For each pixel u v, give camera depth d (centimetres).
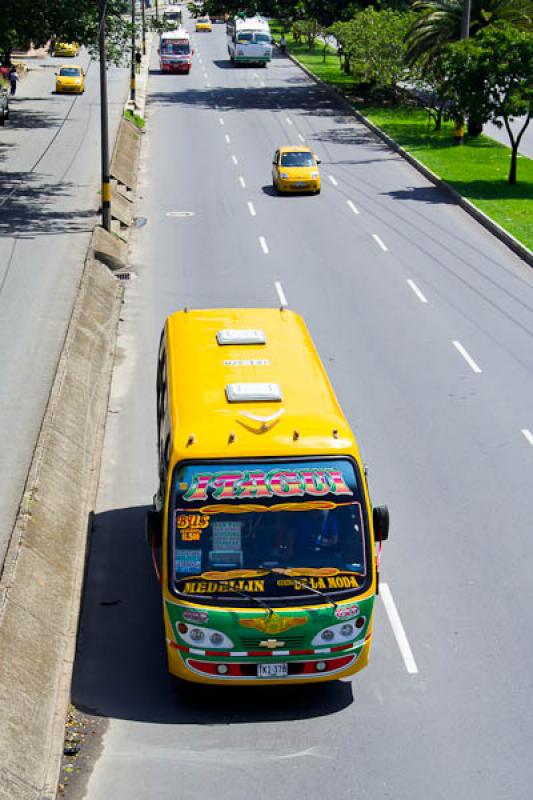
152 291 2655
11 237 3098
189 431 1093
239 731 1062
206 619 1041
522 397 1964
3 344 2158
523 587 1330
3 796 880
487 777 997
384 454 1708
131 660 1174
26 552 1236
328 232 3328
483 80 3969
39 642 1111
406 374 2075
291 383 1198
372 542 1079
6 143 4753
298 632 1048
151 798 962
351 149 4944
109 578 1337
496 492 1584
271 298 2597
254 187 4053
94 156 4475
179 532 1060
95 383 1964
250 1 7056
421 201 3819
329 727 1070
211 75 7856
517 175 4225
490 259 3011
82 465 1605
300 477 1075
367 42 5941
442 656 1190
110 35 3934
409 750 1036
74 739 1039
